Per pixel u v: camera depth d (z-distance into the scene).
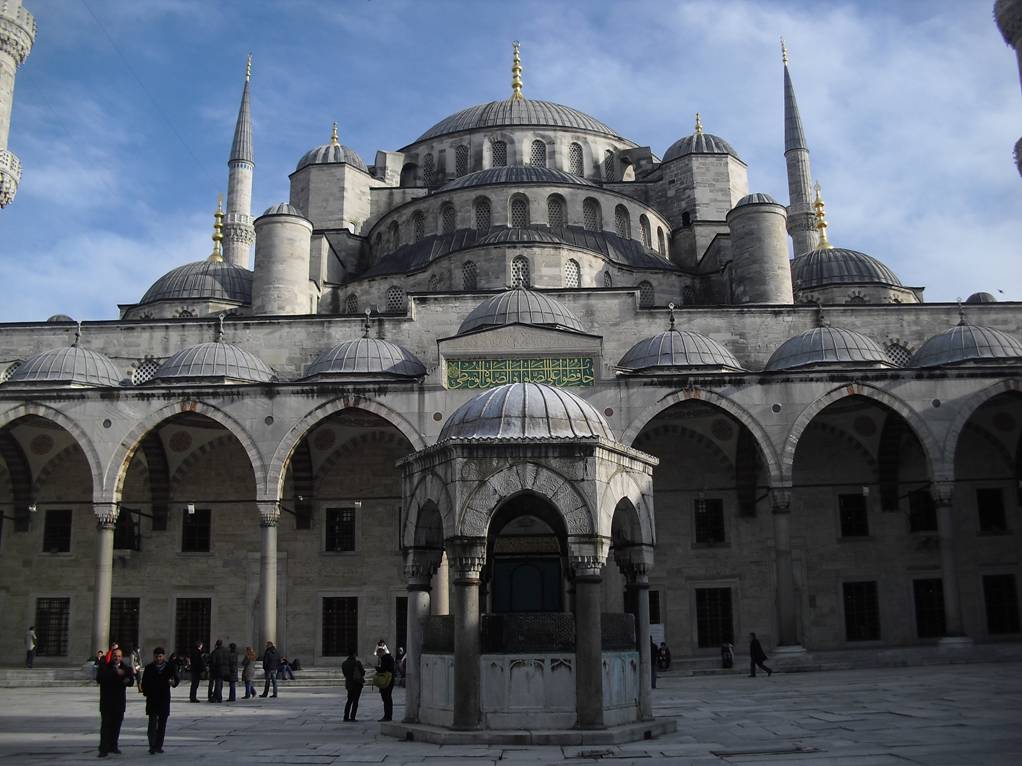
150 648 39.41
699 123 58.31
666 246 51.69
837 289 47.44
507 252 43.03
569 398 17.50
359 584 39.78
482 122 58.72
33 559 39.97
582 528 15.88
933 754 13.98
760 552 39.88
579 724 15.58
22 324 42.12
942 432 34.62
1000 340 36.84
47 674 33.94
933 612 39.69
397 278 45.50
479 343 35.59
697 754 14.33
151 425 35.09
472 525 15.92
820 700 22.69
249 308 48.00
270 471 34.53
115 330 42.00
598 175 57.59
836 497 40.41
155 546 40.12
